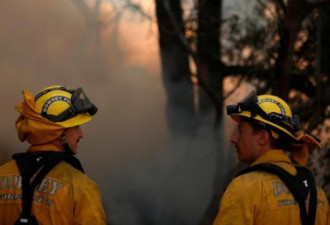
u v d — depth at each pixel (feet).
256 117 10.89
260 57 35.83
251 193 10.43
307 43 32.35
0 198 10.90
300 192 10.56
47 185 10.83
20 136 11.23
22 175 10.89
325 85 32.12
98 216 10.86
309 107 28.96
